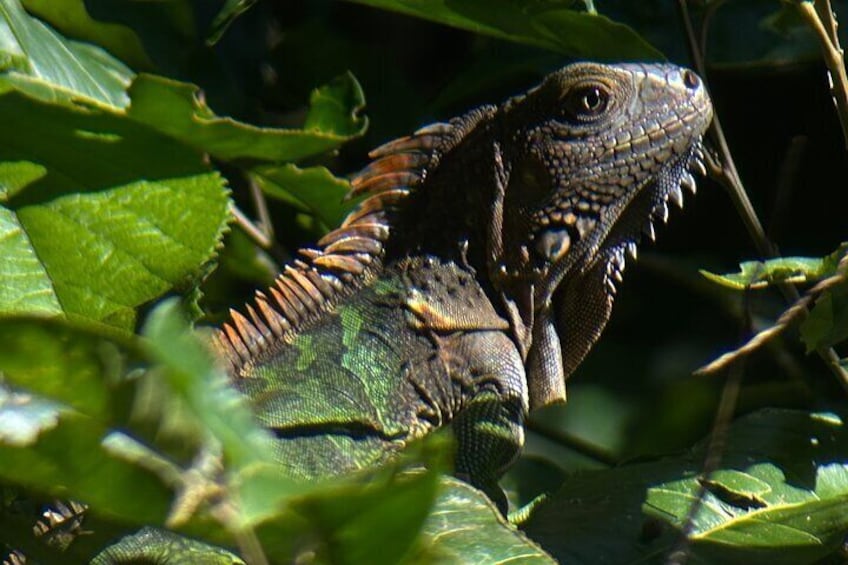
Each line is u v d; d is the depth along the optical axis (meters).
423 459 4.75
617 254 9.92
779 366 12.23
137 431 4.46
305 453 8.18
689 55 10.21
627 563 7.88
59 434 4.52
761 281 8.52
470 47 13.18
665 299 12.91
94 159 7.92
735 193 9.75
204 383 4.18
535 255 9.62
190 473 4.54
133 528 6.31
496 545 6.19
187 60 11.34
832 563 8.21
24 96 7.76
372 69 12.59
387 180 9.55
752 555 7.96
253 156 9.09
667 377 12.66
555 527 8.20
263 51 12.74
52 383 4.42
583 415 12.53
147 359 4.29
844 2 11.84
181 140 8.73
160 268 7.84
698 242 12.87
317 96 10.91
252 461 4.29
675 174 9.88
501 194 9.61
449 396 8.98
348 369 8.64
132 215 7.90
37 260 7.74
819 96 12.75
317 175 9.84
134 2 10.88
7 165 7.84
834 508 8.45
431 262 9.38
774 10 11.57
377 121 12.45
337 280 9.06
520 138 9.66
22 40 9.17
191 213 7.94
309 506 4.50
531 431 12.04
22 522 6.00
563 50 10.16
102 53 10.25
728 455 8.84
